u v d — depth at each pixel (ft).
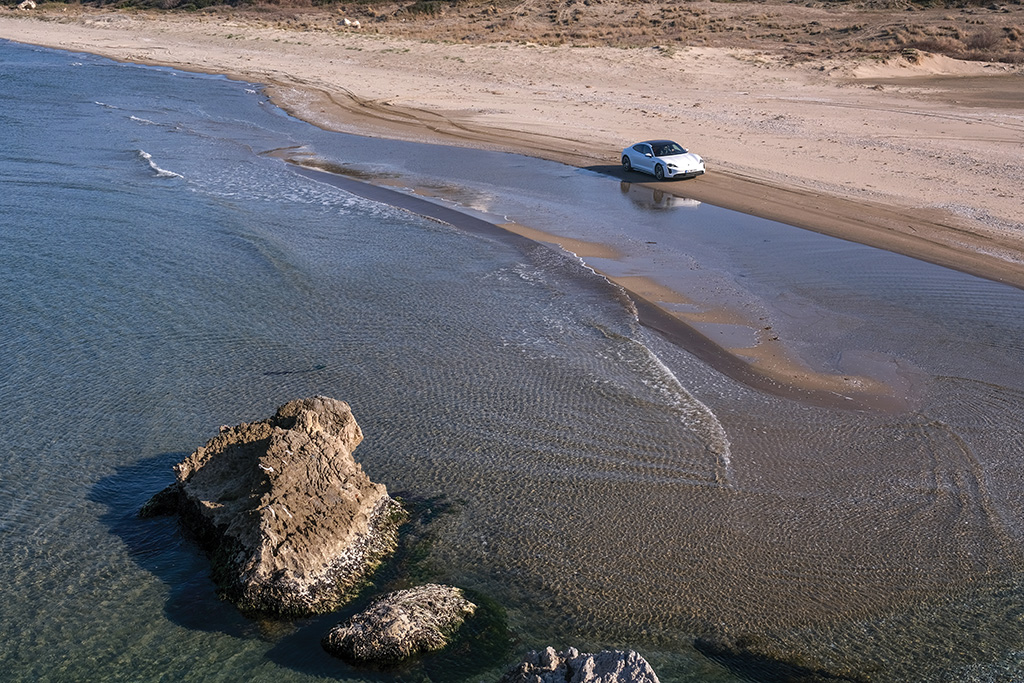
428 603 28.71
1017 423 43.83
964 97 158.10
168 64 203.41
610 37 219.41
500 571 31.78
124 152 107.45
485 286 63.10
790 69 184.55
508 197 91.30
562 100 151.53
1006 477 38.78
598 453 40.47
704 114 136.87
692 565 32.32
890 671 27.17
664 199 90.27
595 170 103.86
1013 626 29.27
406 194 91.71
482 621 29.07
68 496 36.35
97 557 32.17
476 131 127.03
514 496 36.73
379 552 32.27
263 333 53.57
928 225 78.48
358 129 129.90
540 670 24.75
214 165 102.53
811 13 251.80
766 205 86.74
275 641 27.86
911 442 41.96
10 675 26.68
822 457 40.60
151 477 37.93
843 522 35.24
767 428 43.45
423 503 36.06
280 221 78.48
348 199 88.38
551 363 50.37
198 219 77.77
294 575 29.40
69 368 48.29
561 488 37.40
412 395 45.96
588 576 31.58
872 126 126.11
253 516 30.50
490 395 46.16
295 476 31.71
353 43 217.15
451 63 188.03
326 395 45.73
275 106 148.97
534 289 62.85
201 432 41.88
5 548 32.81
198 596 29.89
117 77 182.09
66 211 79.10
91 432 41.68
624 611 29.78
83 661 27.20
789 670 27.14
